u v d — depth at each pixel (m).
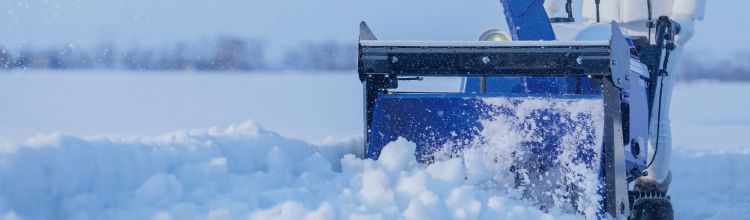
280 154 5.51
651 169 7.57
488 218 4.84
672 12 7.59
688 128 15.91
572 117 5.56
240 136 5.63
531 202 5.47
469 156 5.57
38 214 3.92
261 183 4.92
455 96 5.95
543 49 5.40
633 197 6.44
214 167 4.89
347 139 6.94
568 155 5.49
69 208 4.06
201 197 4.53
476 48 5.54
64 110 16.44
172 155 4.94
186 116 15.59
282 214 4.29
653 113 7.33
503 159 5.68
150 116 15.45
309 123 14.59
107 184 4.42
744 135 14.30
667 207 6.62
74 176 4.24
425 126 5.95
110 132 12.05
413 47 5.71
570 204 5.40
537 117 5.67
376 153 5.99
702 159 10.65
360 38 5.99
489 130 5.78
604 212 5.36
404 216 4.50
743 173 10.45
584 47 5.31
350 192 4.91
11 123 13.24
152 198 4.38
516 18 6.48
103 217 4.07
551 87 6.66
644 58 6.91
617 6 7.93
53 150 4.25
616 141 5.36
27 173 3.97
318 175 5.39
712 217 7.32
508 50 5.49
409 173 5.34
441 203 4.65
